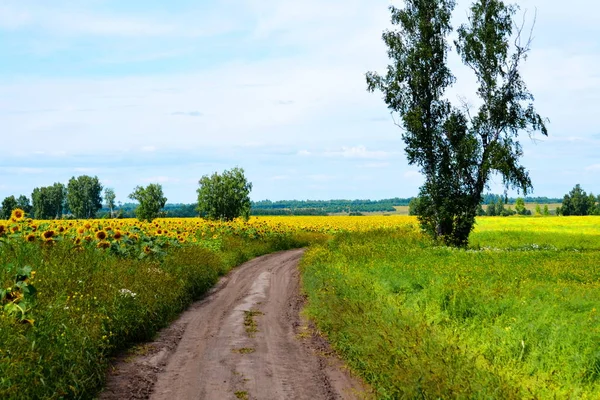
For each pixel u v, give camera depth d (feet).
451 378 20.44
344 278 48.57
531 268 63.26
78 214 384.27
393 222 260.42
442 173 116.67
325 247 99.35
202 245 88.53
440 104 120.06
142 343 34.65
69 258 44.04
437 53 120.47
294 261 95.14
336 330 34.27
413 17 121.70
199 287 57.62
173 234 78.07
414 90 120.16
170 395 24.61
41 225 51.26
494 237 151.23
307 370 28.78
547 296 40.32
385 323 29.22
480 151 115.14
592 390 22.33
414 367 21.84
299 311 47.78
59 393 21.83
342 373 28.32
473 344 28.60
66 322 27.94
